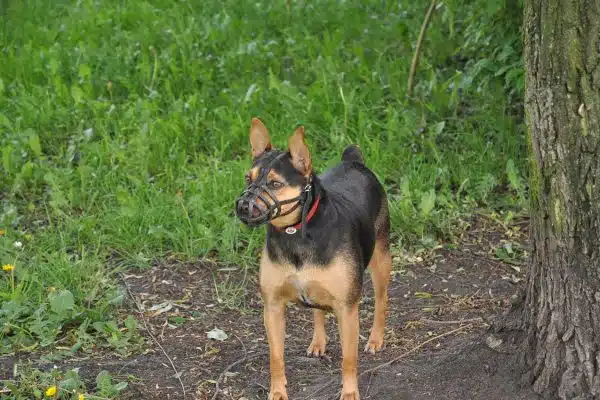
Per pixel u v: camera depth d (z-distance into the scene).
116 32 10.85
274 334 5.03
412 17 11.02
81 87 9.43
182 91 9.42
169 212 7.34
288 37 10.76
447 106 8.89
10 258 6.59
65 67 9.98
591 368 4.56
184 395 5.30
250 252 7.00
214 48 10.40
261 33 10.69
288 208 4.66
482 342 5.18
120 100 9.43
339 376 5.45
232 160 8.29
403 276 6.81
